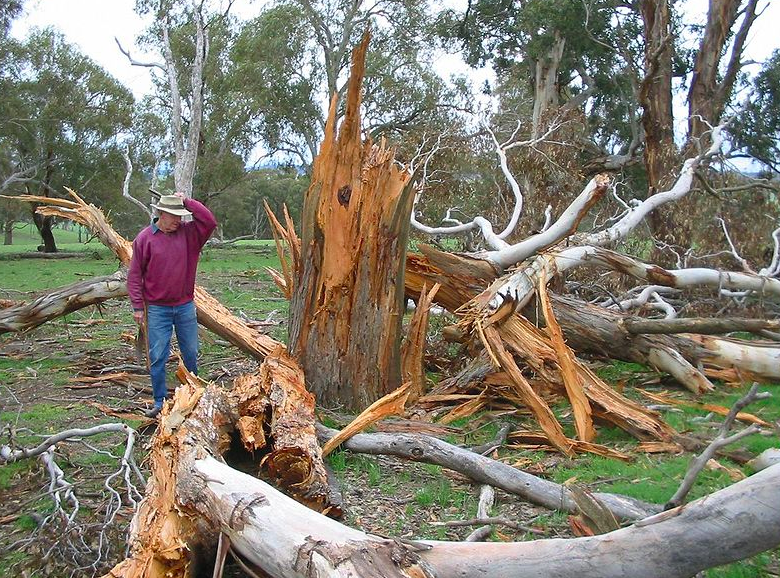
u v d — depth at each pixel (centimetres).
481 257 836
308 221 665
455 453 502
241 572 378
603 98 2820
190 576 351
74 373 881
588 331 784
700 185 1298
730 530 276
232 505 340
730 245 1120
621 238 1012
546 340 684
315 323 671
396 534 428
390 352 692
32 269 2550
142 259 651
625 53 2138
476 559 304
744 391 741
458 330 718
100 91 3656
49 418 682
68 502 475
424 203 1437
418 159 1460
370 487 506
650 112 1717
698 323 726
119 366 881
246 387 543
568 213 803
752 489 279
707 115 1770
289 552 300
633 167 2248
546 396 730
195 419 457
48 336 1120
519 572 297
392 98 3481
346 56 3594
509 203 1404
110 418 677
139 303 654
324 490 438
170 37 2983
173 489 378
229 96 3406
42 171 3741
